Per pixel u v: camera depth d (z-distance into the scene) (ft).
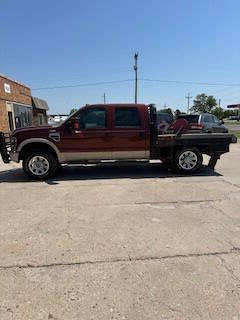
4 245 13.00
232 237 13.56
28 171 25.95
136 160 27.27
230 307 8.80
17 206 18.47
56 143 25.67
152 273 10.63
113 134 25.94
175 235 13.80
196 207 17.75
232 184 23.39
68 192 21.58
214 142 26.91
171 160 27.35
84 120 25.88
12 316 8.54
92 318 8.43
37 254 12.14
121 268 11.00
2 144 26.20
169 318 8.38
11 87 74.18
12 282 10.22
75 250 12.44
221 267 10.99
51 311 8.73
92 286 9.91
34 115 101.86
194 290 9.62
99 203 18.79
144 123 26.11
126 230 14.43
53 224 15.34
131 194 20.77
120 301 9.12
